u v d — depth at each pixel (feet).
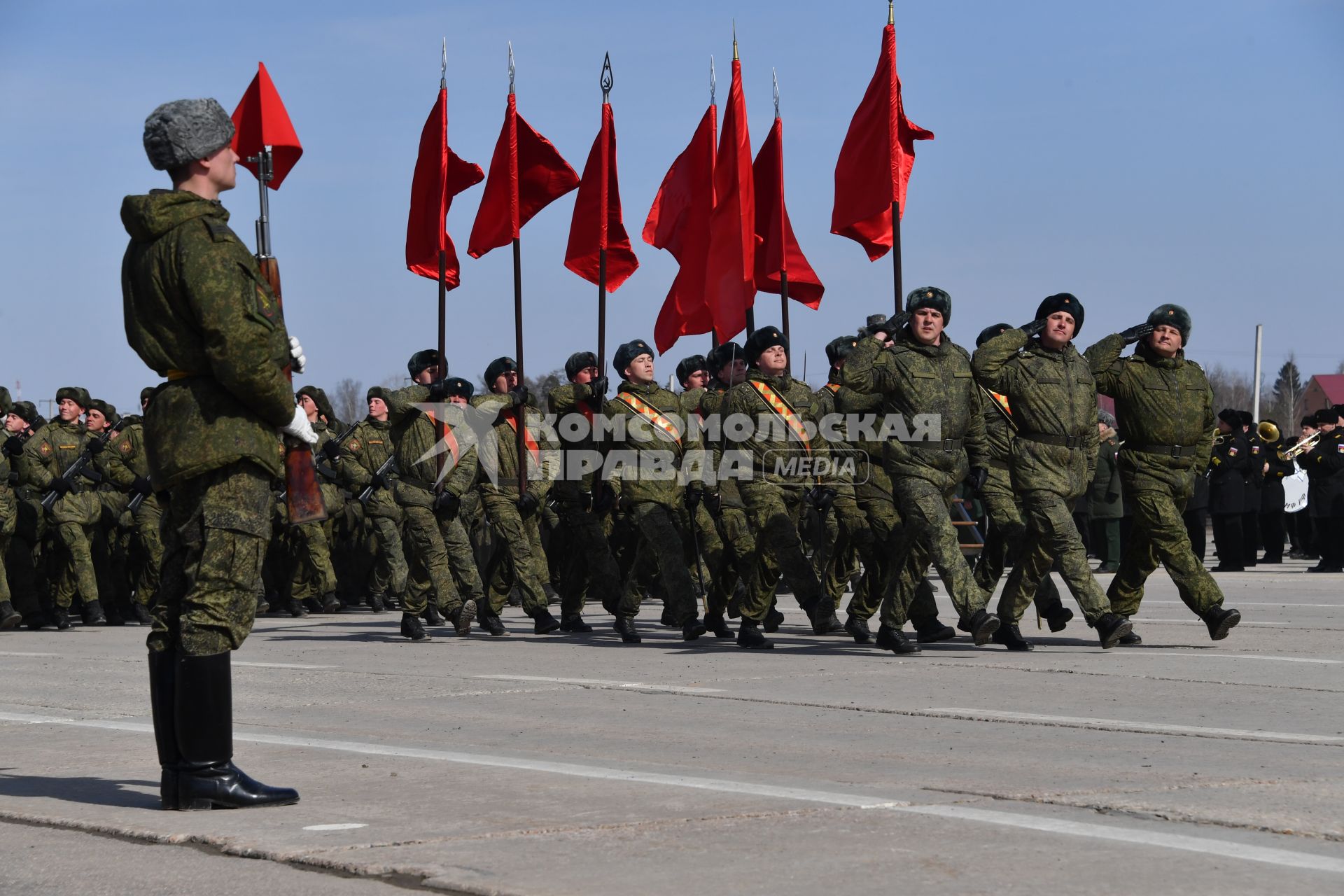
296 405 19.58
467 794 20.16
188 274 18.60
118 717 29.40
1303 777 21.15
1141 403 37.91
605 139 49.67
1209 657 35.81
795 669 34.99
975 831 17.66
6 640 50.31
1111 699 29.19
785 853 16.67
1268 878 15.44
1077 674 32.94
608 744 25.00
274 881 15.80
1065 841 17.15
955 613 51.80
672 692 31.48
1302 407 529.86
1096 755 23.24
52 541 56.39
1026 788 20.42
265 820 18.65
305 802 19.77
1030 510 37.78
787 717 27.71
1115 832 17.58
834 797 19.67
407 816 18.76
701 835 17.53
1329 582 64.03
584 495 46.44
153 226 18.78
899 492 36.88
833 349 49.03
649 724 27.20
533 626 51.31
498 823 18.26
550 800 19.71
